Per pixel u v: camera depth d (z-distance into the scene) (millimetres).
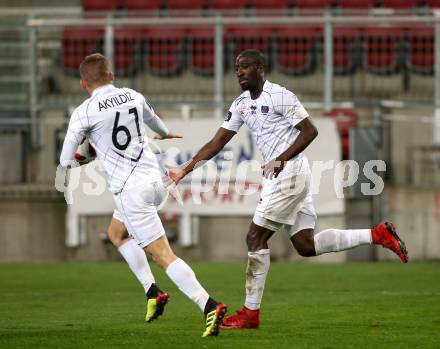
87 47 57125
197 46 57438
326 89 52500
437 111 54812
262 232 25797
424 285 39438
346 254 52250
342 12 58969
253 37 56719
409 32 56656
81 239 52094
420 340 23609
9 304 33719
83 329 26172
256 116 25500
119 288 39312
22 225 52812
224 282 41094
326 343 23031
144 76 57250
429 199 52406
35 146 54094
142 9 64938
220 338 23875
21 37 56719
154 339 23812
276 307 31609
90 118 24391
